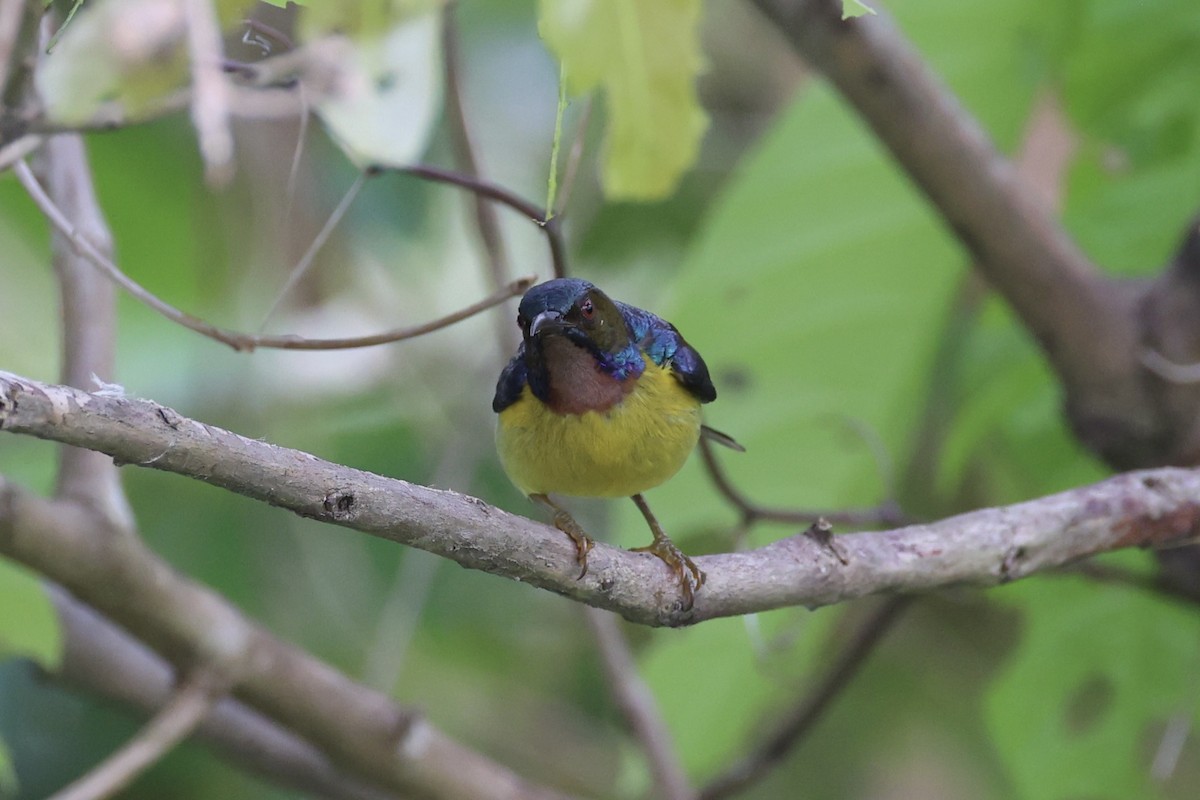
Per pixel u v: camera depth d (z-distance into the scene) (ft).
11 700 38.78
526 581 20.11
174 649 27.43
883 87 28.86
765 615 35.17
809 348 35.01
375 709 29.81
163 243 38.32
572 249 41.88
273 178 36.60
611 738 43.96
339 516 17.48
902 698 46.21
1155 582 32.48
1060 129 38.14
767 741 35.70
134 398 15.80
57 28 20.53
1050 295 30.86
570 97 17.31
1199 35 34.71
